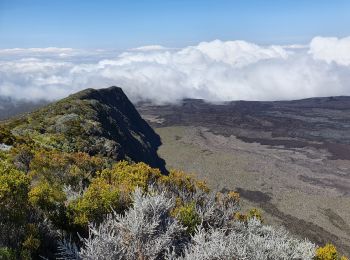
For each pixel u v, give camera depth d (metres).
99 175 23.95
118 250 9.30
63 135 51.69
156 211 10.70
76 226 12.62
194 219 12.23
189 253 9.83
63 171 21.75
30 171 22.28
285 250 10.50
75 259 9.36
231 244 9.55
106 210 13.30
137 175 20.06
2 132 32.81
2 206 11.42
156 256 9.51
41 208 13.04
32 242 10.31
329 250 14.27
